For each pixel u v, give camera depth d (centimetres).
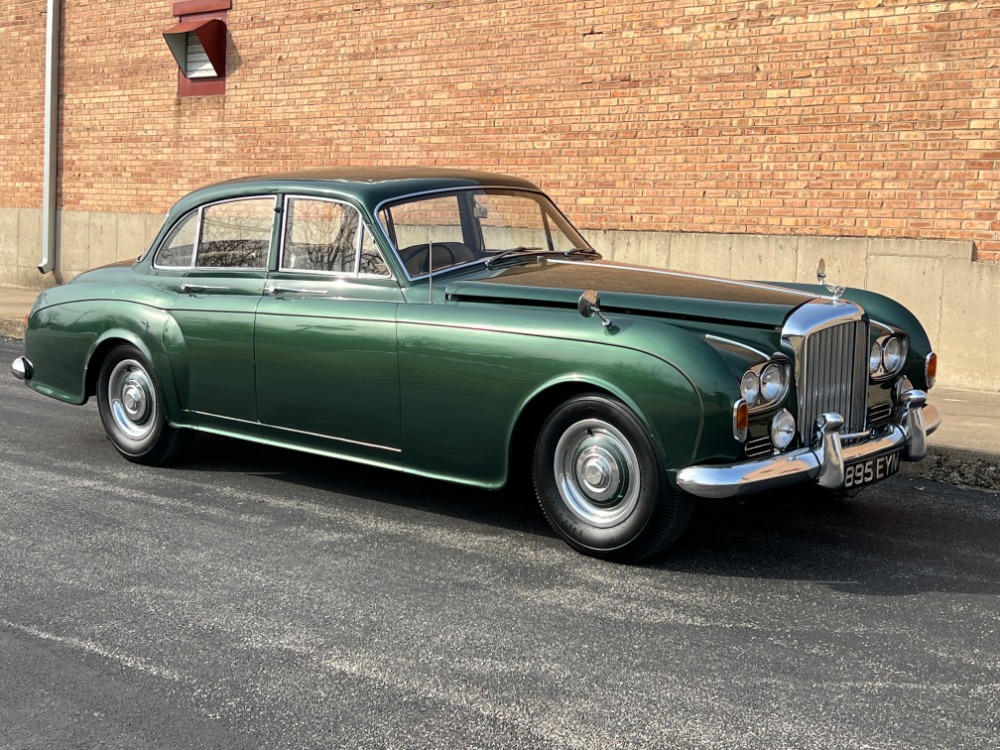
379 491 608
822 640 410
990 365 909
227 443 719
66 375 682
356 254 563
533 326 493
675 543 521
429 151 1238
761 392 461
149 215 1521
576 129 1119
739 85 1013
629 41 1074
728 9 1012
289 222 593
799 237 988
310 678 377
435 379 521
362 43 1280
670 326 470
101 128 1560
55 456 682
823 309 491
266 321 583
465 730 341
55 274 1636
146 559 495
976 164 904
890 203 945
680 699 361
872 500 605
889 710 353
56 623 422
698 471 449
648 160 1075
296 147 1360
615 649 400
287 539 524
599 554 491
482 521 554
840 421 471
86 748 330
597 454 484
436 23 1212
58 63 1593
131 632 414
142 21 1491
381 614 433
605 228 1108
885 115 941
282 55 1356
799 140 986
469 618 429
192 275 634
